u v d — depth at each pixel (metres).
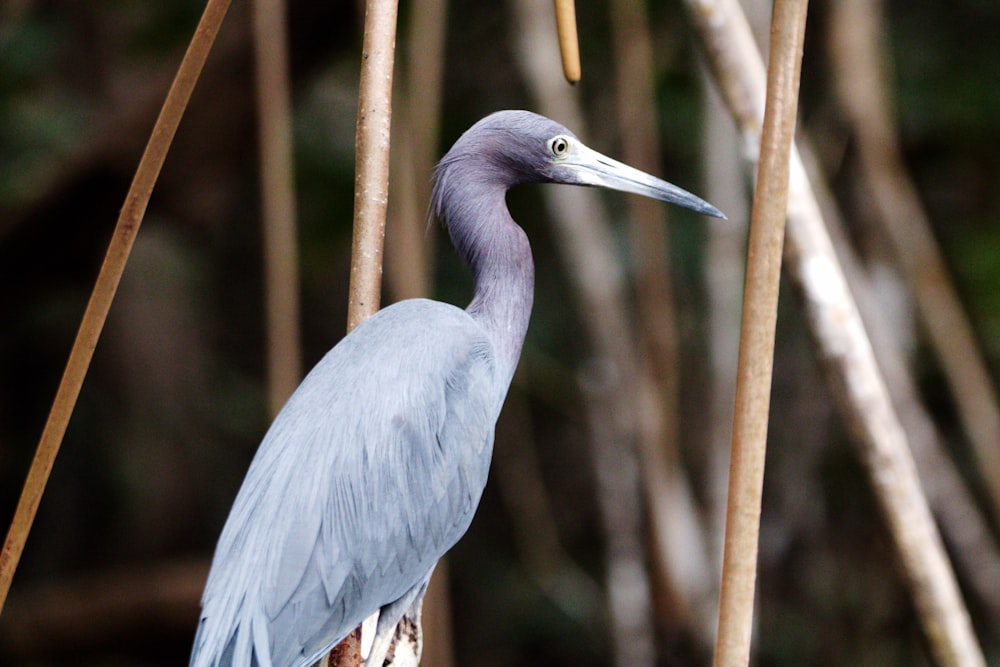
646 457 9.05
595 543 14.70
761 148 3.31
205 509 14.84
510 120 6.00
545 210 12.52
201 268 14.80
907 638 12.34
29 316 13.19
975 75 11.77
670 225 12.00
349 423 4.80
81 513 14.52
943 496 9.70
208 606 4.44
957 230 11.99
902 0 12.21
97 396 14.52
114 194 10.61
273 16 7.69
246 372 15.84
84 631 12.23
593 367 10.29
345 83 12.48
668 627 9.23
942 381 12.27
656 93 11.45
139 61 12.55
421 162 8.38
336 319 15.93
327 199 11.96
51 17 13.16
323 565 4.66
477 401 5.20
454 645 14.91
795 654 12.58
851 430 4.42
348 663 4.82
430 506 4.97
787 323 12.26
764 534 12.59
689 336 11.84
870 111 8.91
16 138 12.48
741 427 3.30
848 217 10.86
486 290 5.84
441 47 8.51
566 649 14.56
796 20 3.27
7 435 14.41
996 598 10.02
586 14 11.78
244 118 10.35
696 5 4.68
